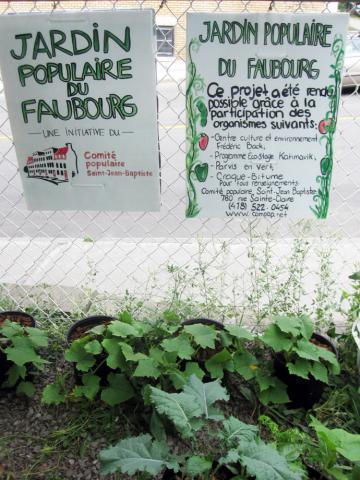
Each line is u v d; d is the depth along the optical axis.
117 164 2.28
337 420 2.11
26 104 2.17
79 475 1.86
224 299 2.84
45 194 2.37
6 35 2.04
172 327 2.26
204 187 2.31
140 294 2.82
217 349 2.30
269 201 2.33
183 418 1.61
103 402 2.15
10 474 1.85
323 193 2.31
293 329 2.11
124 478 1.83
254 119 2.16
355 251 3.39
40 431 2.05
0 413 2.13
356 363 2.35
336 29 2.00
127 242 3.63
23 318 2.48
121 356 2.08
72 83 2.12
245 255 3.32
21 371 2.13
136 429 2.05
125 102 2.14
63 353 2.47
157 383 2.09
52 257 3.38
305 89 2.11
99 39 2.03
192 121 2.18
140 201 2.36
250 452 1.52
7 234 3.88
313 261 3.24
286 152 2.23
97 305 2.78
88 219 4.20
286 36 2.01
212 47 2.04
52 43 2.05
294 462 1.70
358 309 2.39
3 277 3.03
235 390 2.25
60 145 2.25
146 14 1.97
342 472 1.80
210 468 1.61
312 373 2.02
